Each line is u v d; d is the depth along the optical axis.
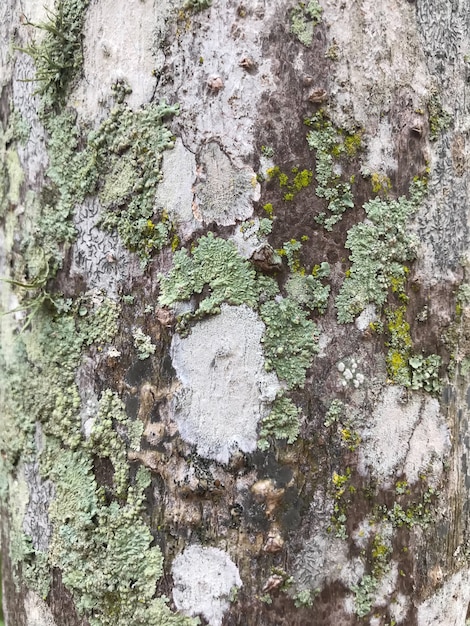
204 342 0.29
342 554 0.29
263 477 0.28
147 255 0.29
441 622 0.31
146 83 0.29
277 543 0.28
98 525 0.30
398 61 0.30
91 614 0.30
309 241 0.29
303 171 0.29
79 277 0.31
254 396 0.28
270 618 0.28
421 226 0.30
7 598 0.34
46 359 0.31
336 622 0.29
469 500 0.32
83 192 0.30
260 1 0.28
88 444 0.30
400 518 0.30
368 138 0.29
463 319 0.31
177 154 0.29
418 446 0.30
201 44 0.29
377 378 0.29
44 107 0.31
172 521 0.29
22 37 0.32
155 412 0.29
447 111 0.30
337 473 0.29
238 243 0.29
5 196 0.34
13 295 0.33
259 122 0.28
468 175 0.31
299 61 0.29
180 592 0.29
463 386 0.31
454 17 0.31
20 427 0.32
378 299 0.29
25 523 0.32
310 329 0.29
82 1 0.30
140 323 0.29
